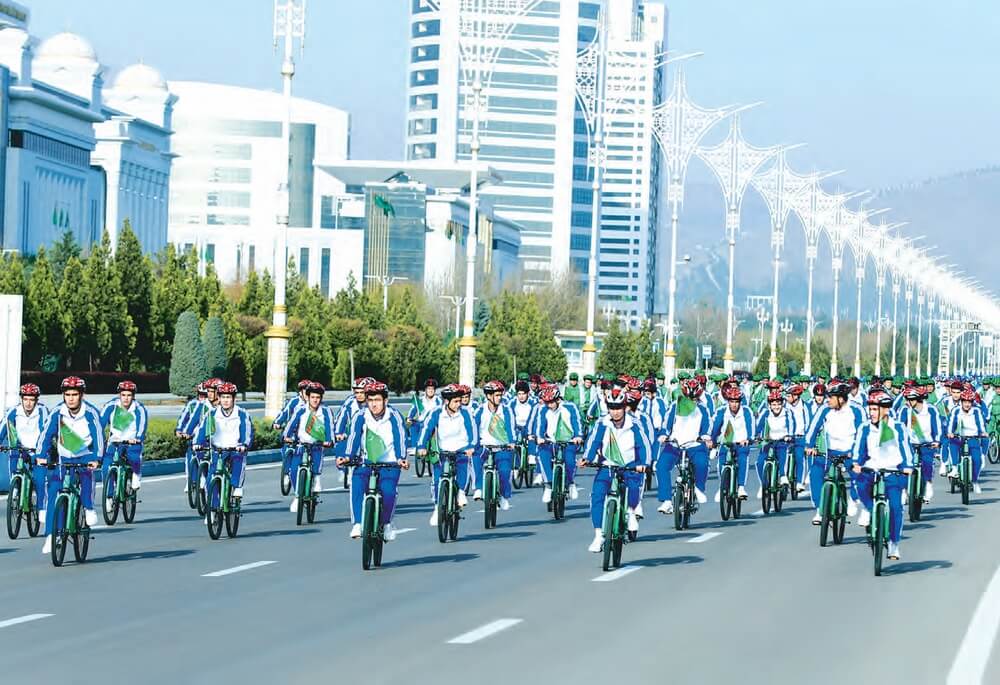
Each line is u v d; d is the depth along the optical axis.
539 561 25.92
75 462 24.81
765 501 36.94
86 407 24.83
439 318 198.50
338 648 16.56
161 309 113.69
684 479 32.62
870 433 25.72
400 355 126.00
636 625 18.70
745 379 62.19
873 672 15.59
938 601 21.45
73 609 19.55
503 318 159.12
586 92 86.44
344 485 41.75
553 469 34.69
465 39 74.75
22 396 28.84
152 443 48.06
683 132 96.56
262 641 17.02
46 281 106.06
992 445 65.88
